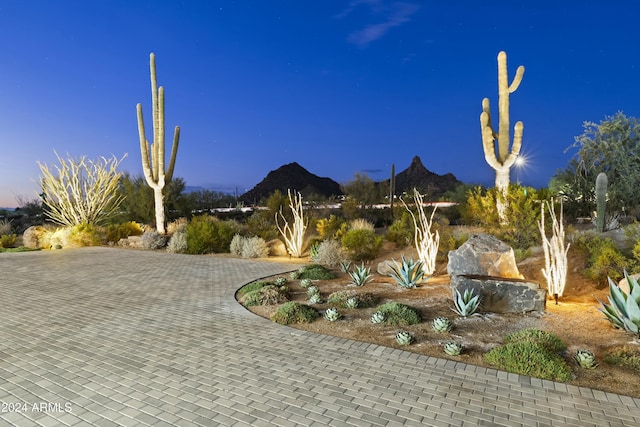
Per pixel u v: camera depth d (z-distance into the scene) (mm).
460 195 28094
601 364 4727
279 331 6145
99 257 15125
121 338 5812
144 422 3510
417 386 4195
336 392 4062
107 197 22953
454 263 8305
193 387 4188
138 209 25484
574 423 3488
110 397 3977
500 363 4715
